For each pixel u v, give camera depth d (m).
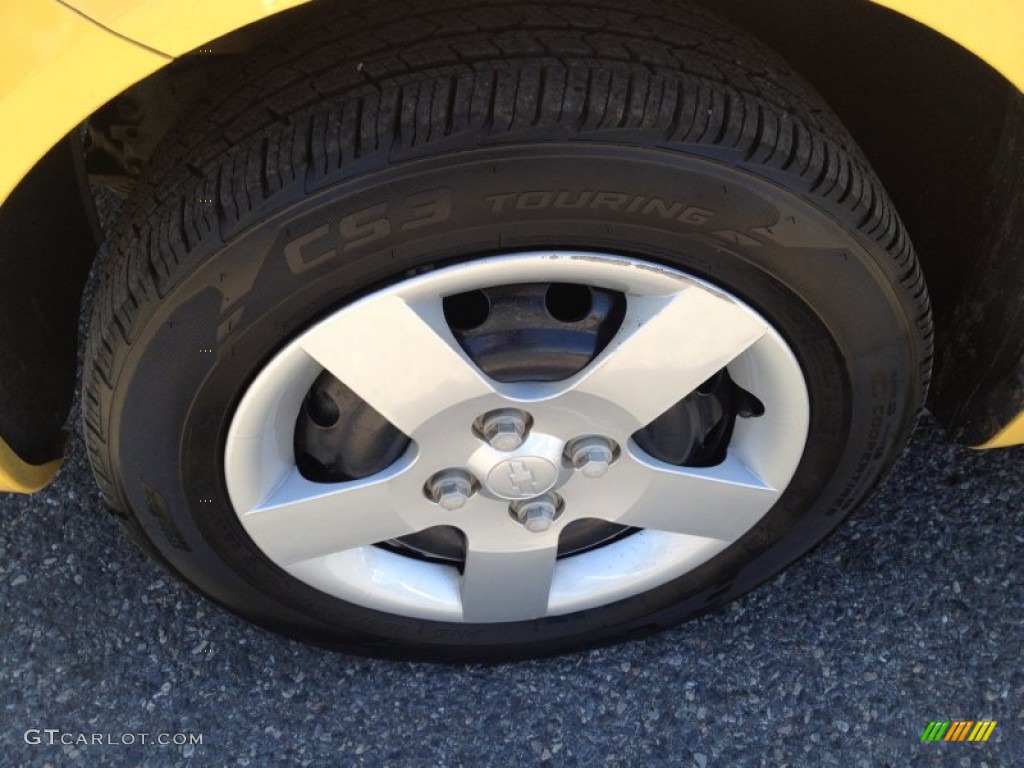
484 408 1.56
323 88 1.35
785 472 1.72
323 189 1.31
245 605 1.84
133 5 1.12
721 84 1.36
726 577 1.93
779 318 1.51
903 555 2.21
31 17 1.15
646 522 1.79
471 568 1.80
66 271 1.96
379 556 1.84
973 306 1.85
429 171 1.30
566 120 1.29
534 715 2.03
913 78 1.75
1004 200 1.72
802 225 1.41
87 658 2.09
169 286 1.39
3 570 2.20
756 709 2.03
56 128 1.21
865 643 2.10
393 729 2.01
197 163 1.40
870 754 1.97
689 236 1.40
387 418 1.54
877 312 1.53
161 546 1.72
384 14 1.41
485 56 1.32
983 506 2.27
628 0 1.43
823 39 1.75
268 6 1.14
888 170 1.90
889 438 1.72
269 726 2.02
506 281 1.44
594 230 1.38
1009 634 2.11
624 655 2.10
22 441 1.76
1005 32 1.23
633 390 1.55
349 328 1.42
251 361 1.45
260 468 1.59
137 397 1.49
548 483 1.67
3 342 1.70
